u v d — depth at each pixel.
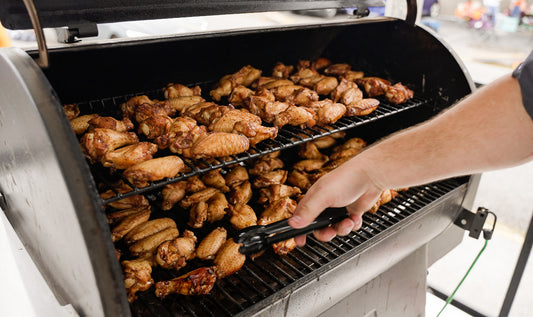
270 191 0.95
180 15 0.80
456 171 0.58
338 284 0.79
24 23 0.66
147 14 0.76
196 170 0.73
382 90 1.06
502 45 3.18
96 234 0.52
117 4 0.73
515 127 0.53
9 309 1.08
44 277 0.71
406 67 1.14
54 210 0.56
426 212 0.94
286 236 0.63
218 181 0.96
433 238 1.06
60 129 0.51
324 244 0.83
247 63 1.08
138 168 0.69
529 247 1.18
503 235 1.83
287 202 0.89
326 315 0.87
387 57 1.17
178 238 0.77
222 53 1.02
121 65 0.88
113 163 0.72
